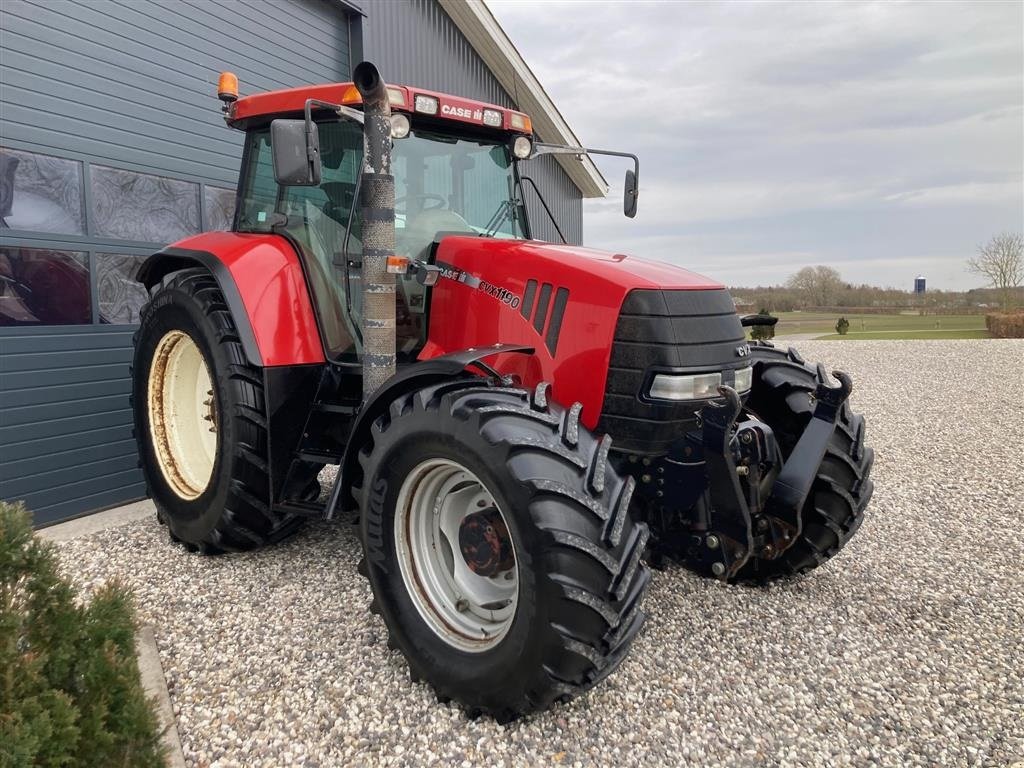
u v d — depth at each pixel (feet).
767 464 9.45
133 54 17.53
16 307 15.42
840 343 65.62
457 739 7.11
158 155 18.24
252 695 7.86
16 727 4.82
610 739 7.14
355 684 8.07
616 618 6.73
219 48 19.95
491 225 11.80
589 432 7.47
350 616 9.70
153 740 6.01
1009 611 10.23
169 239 18.58
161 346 12.27
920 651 9.04
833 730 7.40
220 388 10.84
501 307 9.52
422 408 7.72
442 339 10.17
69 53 16.08
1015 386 36.19
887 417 27.35
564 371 8.88
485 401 7.41
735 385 9.08
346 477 8.90
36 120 15.47
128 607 6.49
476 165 11.67
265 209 12.27
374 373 9.49
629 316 8.54
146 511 15.97
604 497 7.00
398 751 6.92
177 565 11.64
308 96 10.85
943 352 55.11
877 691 8.13
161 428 12.52
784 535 9.70
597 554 6.68
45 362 15.89
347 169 10.80
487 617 7.86
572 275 8.98
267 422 10.61
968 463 19.53
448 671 7.51
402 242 10.56
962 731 7.43
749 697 7.92
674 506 9.05
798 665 8.63
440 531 8.29
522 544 6.77
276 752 6.93
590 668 6.79
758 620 9.76
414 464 7.83
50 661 5.70
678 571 11.35
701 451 8.74
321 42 23.98
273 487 10.72
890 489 16.81
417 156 10.90
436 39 29.99
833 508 10.28
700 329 8.75
